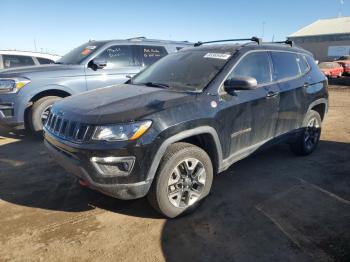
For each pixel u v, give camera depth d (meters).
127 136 2.89
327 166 4.88
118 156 2.89
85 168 2.96
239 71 3.90
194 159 3.34
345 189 4.10
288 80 4.64
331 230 3.19
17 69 6.22
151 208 3.58
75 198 3.81
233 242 3.00
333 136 6.61
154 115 3.01
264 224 3.29
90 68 6.55
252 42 4.39
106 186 2.96
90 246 2.94
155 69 4.45
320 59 48.03
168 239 3.04
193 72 3.90
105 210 3.55
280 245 2.95
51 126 3.54
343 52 45.62
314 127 5.32
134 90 3.74
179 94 3.43
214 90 3.56
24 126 6.02
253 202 3.74
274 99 4.25
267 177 4.45
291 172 4.64
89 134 2.95
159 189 3.13
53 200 3.77
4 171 4.61
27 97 5.86
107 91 3.84
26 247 2.91
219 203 3.71
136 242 2.99
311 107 5.09
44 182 4.24
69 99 3.73
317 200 3.80
